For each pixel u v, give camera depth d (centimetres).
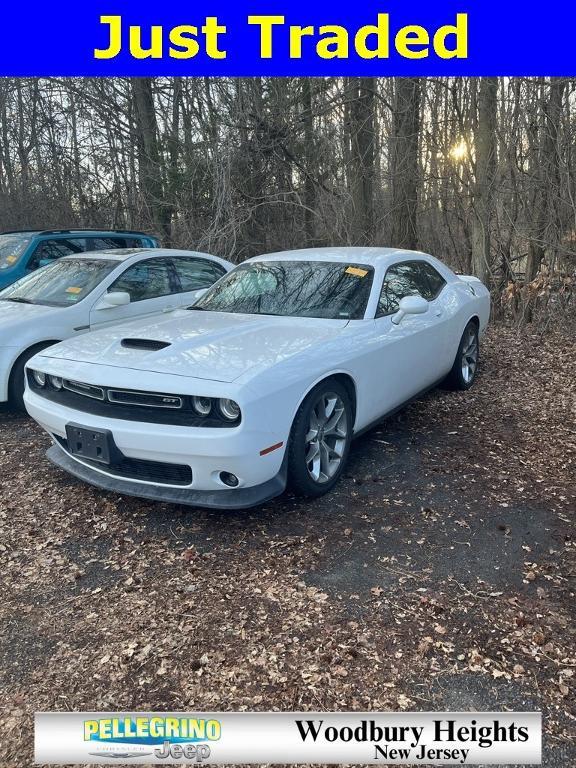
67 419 360
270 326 418
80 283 640
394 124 1128
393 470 427
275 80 1164
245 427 317
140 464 347
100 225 1669
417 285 523
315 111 1190
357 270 471
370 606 282
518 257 976
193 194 1265
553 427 508
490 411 551
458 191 1018
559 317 893
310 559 320
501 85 914
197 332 400
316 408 378
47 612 284
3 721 224
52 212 1694
